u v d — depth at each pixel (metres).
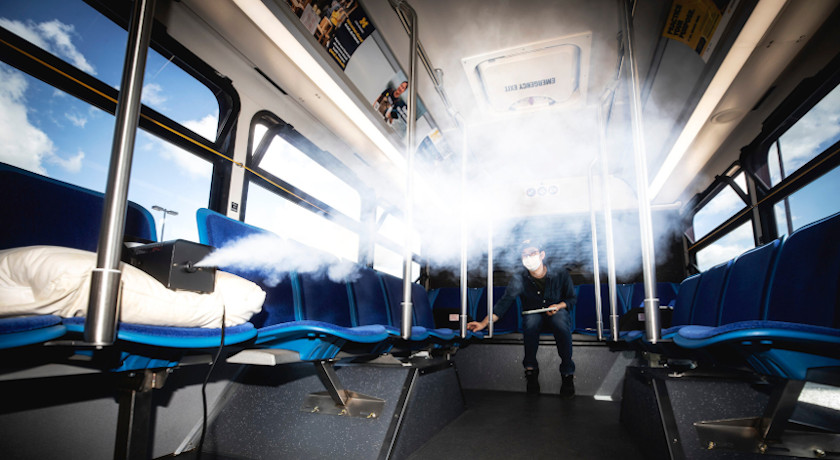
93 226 1.52
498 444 1.91
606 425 2.34
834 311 1.47
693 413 1.51
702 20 2.70
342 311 2.60
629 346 3.81
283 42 2.72
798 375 1.23
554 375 3.95
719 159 4.14
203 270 1.16
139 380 1.04
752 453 1.35
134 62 0.92
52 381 1.27
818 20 2.40
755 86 3.02
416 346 3.13
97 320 0.78
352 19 2.92
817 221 1.70
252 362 1.40
